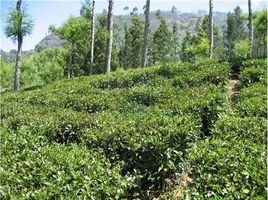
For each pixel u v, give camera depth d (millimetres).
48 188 6270
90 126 11484
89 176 6902
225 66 22266
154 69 23375
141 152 9438
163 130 9711
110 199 6883
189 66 23094
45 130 11578
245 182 6410
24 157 7867
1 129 11844
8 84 64312
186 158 9820
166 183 9750
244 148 8008
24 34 31156
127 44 82188
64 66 64062
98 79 22859
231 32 98500
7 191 6211
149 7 31250
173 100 14219
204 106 12961
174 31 101625
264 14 38562
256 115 11781
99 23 77812
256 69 19547
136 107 14789
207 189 6516
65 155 7734
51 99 17141
